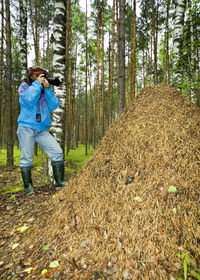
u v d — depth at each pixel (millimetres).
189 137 2121
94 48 16844
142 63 18938
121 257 1511
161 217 1685
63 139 3928
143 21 13461
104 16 14086
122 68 7219
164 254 1481
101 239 1688
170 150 2072
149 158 2100
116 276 1380
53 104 2824
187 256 1441
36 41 10531
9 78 7660
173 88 2746
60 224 1983
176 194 1778
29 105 2604
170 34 13453
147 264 1431
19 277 1473
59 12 3801
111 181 2137
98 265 1483
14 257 1717
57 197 2438
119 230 1704
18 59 14500
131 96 10516
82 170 2590
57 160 2963
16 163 8523
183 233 1575
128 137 2408
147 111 2551
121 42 7113
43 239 1877
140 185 1951
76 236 1793
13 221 2316
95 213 1927
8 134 7750
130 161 2189
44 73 2723
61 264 1541
